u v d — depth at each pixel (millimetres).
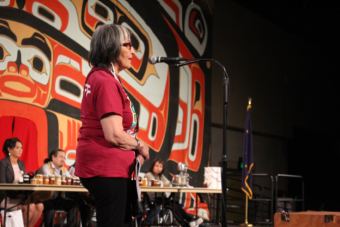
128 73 6902
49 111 5910
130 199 1738
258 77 10055
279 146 10555
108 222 1670
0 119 5387
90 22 6512
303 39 11648
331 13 10242
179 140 7574
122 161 1698
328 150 12000
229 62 9297
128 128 1785
